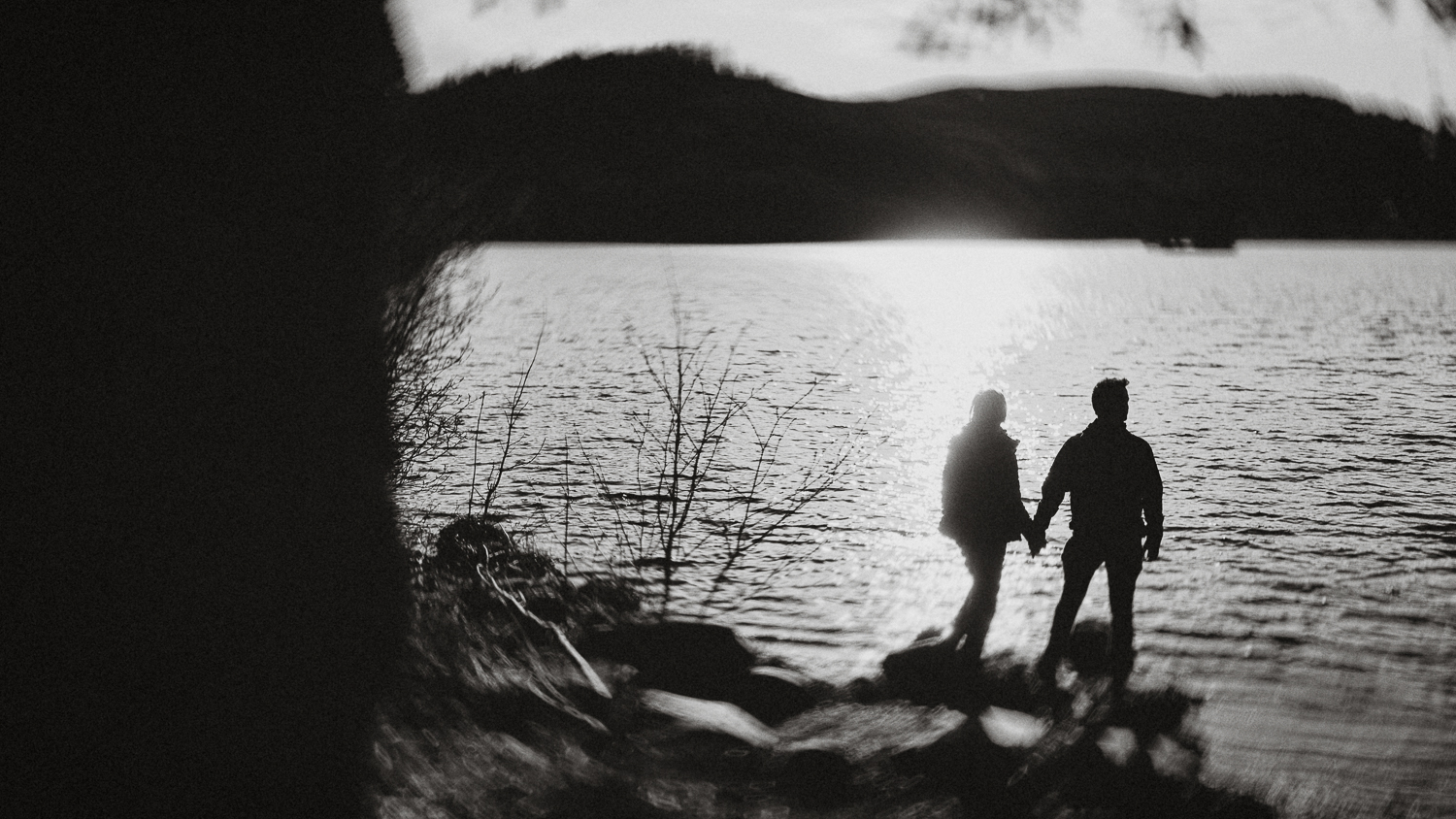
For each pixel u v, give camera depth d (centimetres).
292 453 424
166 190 390
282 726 386
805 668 682
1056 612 691
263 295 416
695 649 662
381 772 406
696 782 488
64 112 374
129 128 384
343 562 451
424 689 465
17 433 359
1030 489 1265
